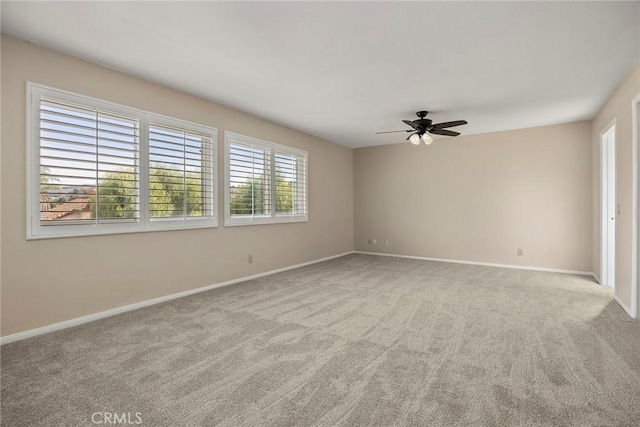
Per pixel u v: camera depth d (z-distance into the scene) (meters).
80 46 2.89
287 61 3.17
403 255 7.16
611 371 2.20
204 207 4.36
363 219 7.71
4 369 2.26
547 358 2.39
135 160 3.58
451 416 1.74
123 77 3.45
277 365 2.31
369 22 2.48
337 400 1.89
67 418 1.75
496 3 2.24
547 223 5.66
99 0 2.22
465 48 2.88
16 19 2.46
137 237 3.61
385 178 7.37
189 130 4.13
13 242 2.74
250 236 5.06
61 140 2.98
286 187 5.81
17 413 1.79
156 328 3.00
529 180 5.80
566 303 3.74
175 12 2.37
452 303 3.75
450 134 4.80
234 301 3.85
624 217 3.56
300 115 5.05
